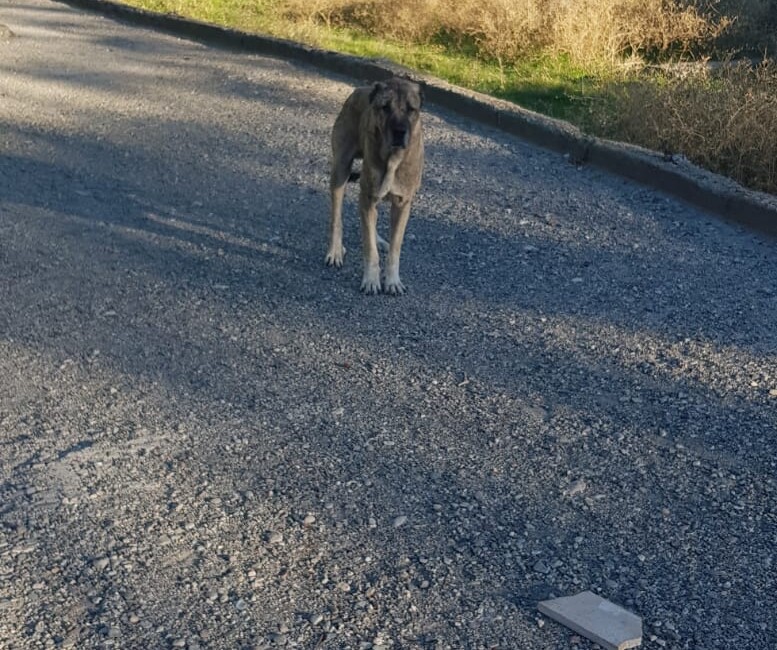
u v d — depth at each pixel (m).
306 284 3.91
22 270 4.02
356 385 3.21
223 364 3.33
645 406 3.10
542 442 2.91
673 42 7.04
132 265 4.07
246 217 4.54
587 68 6.59
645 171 4.84
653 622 2.26
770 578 2.40
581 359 3.37
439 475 2.77
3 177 5.01
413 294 3.83
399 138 3.46
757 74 5.57
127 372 3.28
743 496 2.69
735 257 4.13
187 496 2.67
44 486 2.71
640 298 3.79
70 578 2.38
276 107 6.12
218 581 2.37
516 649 2.17
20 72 6.96
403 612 2.28
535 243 4.27
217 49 7.57
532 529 2.56
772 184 4.77
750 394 3.16
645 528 2.57
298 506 2.63
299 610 2.28
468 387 3.20
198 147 5.45
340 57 6.80
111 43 7.80
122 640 2.20
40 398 3.14
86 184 4.93
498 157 5.27
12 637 2.20
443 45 7.32
